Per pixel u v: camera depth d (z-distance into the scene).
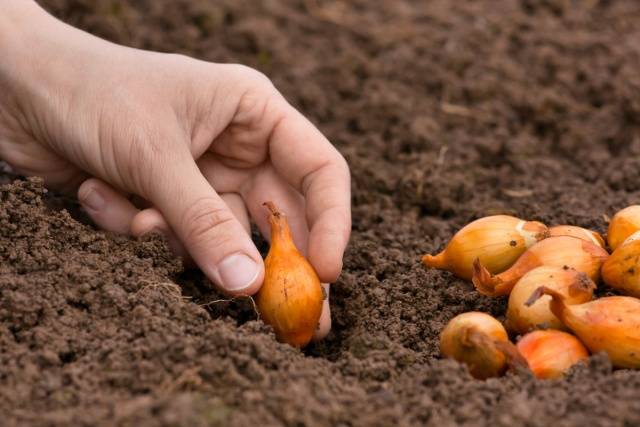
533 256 0.62
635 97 0.81
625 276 0.60
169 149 0.63
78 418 0.55
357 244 0.68
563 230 0.63
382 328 0.63
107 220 0.65
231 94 0.64
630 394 0.57
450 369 0.58
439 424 0.56
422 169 0.76
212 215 0.62
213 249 0.61
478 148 0.79
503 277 0.62
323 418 0.56
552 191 0.74
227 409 0.56
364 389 0.58
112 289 0.60
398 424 0.56
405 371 0.59
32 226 0.63
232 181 0.67
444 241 0.68
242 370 0.58
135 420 0.55
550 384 0.58
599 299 0.60
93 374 0.57
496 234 0.63
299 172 0.65
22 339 0.59
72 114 0.64
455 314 0.63
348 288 0.65
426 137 0.79
